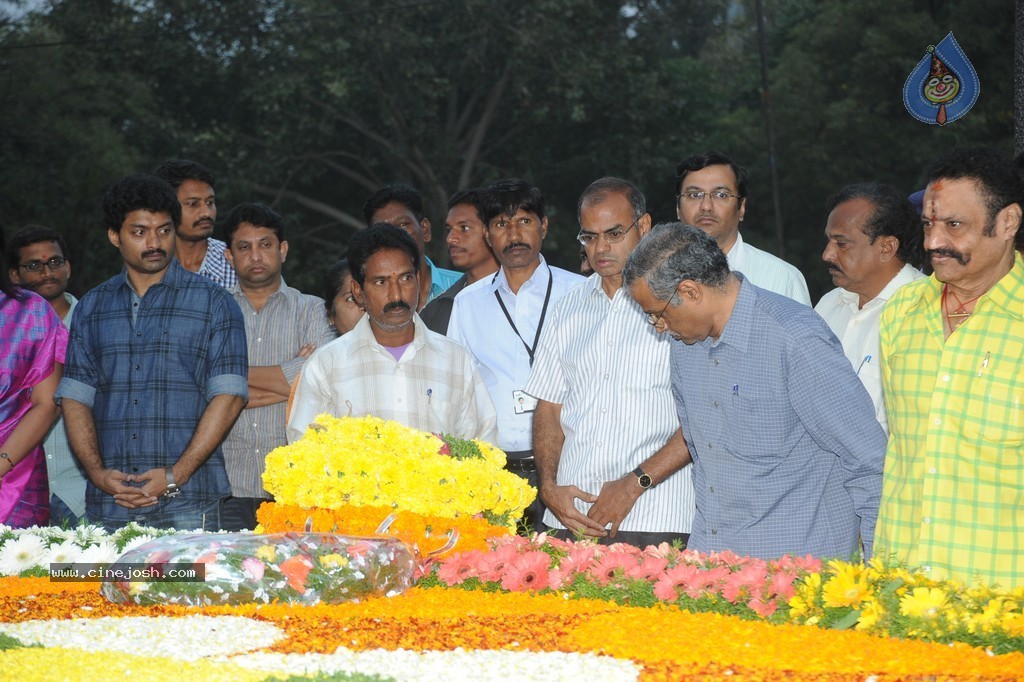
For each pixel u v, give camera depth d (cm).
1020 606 369
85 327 611
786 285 600
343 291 682
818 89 2573
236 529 672
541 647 352
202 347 608
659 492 530
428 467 471
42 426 635
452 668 325
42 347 640
